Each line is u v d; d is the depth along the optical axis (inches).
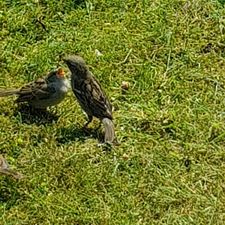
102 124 381.7
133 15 443.2
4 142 374.0
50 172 361.7
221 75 416.2
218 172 367.9
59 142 376.8
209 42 433.7
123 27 437.7
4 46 422.9
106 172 363.3
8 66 412.8
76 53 423.2
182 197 355.6
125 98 401.4
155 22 440.8
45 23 437.4
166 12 445.7
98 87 379.6
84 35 432.1
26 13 440.5
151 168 366.6
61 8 445.1
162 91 405.1
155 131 384.2
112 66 416.2
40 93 382.6
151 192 356.8
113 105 396.5
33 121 386.6
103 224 343.3
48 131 379.9
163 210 350.6
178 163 370.9
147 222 345.7
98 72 412.2
